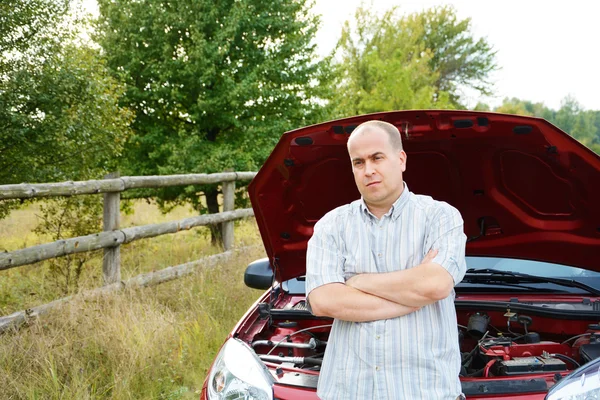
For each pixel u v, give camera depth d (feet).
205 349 15.53
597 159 8.87
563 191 10.13
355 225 7.31
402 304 6.80
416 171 10.71
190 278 20.67
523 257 11.60
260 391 7.92
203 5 35.45
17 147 24.40
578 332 10.34
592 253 10.88
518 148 9.57
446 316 6.97
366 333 6.88
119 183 19.75
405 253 7.04
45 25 24.45
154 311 17.02
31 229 27.78
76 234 22.08
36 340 14.06
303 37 38.22
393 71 91.40
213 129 38.78
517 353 9.07
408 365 6.75
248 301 19.48
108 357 14.26
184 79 35.68
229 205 28.25
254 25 36.63
